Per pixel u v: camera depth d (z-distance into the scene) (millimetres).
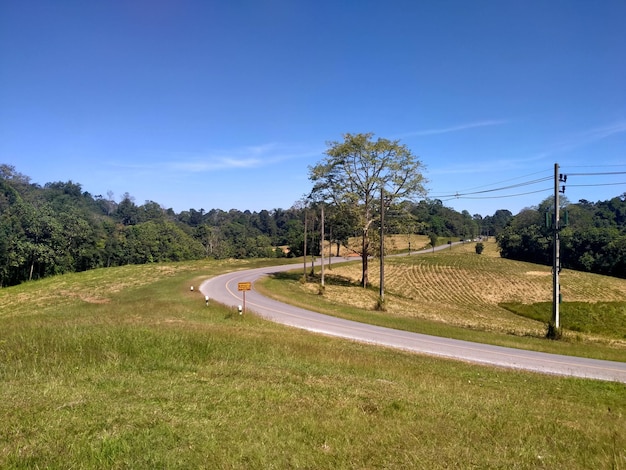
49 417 6414
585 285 60938
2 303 39938
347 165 47219
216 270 62969
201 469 4977
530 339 24297
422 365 14477
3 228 66500
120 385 8305
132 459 5164
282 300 34438
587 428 7703
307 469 5098
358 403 8008
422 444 6039
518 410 8750
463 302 50750
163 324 17672
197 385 8516
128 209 146000
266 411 7137
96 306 29578
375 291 48594
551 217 26484
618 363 18531
